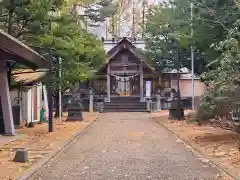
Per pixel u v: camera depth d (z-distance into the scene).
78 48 19.23
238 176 7.73
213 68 16.92
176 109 25.67
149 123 23.97
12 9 15.36
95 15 36.28
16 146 12.60
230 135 14.77
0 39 10.59
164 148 12.42
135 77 43.69
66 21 16.95
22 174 8.04
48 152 11.24
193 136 15.33
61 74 18.84
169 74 41.69
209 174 8.21
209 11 15.12
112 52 41.56
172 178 7.83
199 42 16.33
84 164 9.50
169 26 26.70
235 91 11.86
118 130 19.12
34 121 23.19
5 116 15.37
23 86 19.47
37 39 15.88
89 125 22.33
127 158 10.38
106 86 44.34
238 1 13.72
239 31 12.00
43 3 15.27
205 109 13.25
